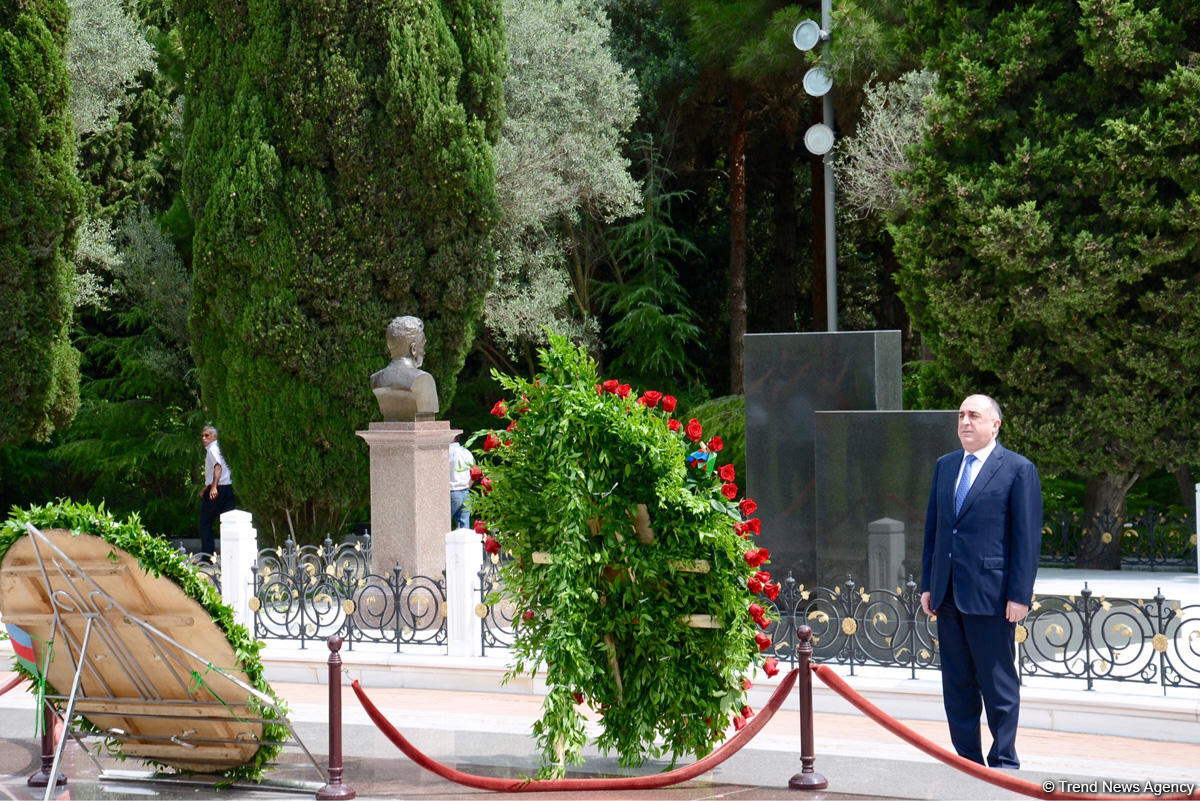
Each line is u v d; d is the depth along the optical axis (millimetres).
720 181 25984
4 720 7645
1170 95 11359
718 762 5355
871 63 15711
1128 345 12000
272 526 15375
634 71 21516
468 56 15211
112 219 22469
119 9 19938
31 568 5273
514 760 6227
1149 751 6629
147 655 5453
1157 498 17578
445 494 11133
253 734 5641
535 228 20094
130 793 5605
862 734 7156
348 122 14477
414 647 9680
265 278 14602
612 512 5621
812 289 25312
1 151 15086
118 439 21484
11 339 15453
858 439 8664
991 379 13258
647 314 21875
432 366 15445
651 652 5793
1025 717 7391
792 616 8555
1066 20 12344
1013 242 11992
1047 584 11023
